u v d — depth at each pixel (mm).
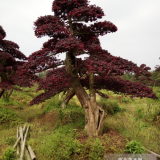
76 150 3410
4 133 5043
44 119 6613
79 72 4578
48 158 3463
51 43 3809
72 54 3725
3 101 8430
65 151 3395
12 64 7688
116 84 4398
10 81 7707
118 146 3588
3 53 6562
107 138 3895
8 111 6523
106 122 5582
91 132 4145
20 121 6152
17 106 8602
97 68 3176
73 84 4453
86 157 3350
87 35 4188
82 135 4223
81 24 4203
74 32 4215
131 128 5043
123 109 7742
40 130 5242
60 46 2992
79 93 4465
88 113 4332
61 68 4781
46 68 3660
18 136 4715
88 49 3586
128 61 3459
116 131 4629
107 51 4156
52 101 8984
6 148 3982
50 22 3480
